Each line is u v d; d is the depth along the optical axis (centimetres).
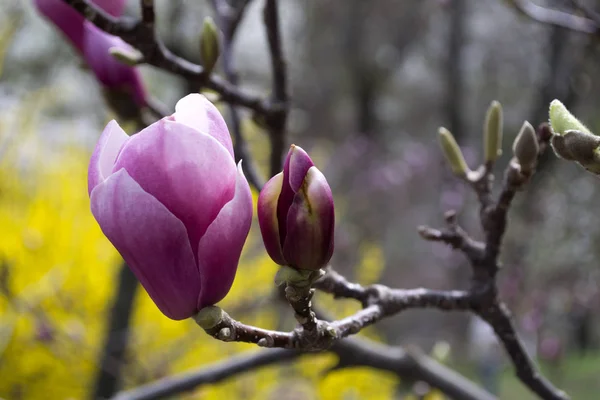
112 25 80
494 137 81
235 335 66
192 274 64
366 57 614
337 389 201
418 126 607
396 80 618
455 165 82
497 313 80
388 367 106
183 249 64
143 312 199
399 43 608
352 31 612
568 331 348
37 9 93
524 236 277
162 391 106
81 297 202
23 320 190
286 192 65
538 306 261
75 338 182
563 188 285
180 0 163
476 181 81
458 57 465
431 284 452
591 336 353
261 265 215
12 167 225
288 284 66
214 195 64
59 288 199
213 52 83
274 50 86
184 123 63
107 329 152
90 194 64
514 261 272
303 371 207
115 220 63
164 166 63
